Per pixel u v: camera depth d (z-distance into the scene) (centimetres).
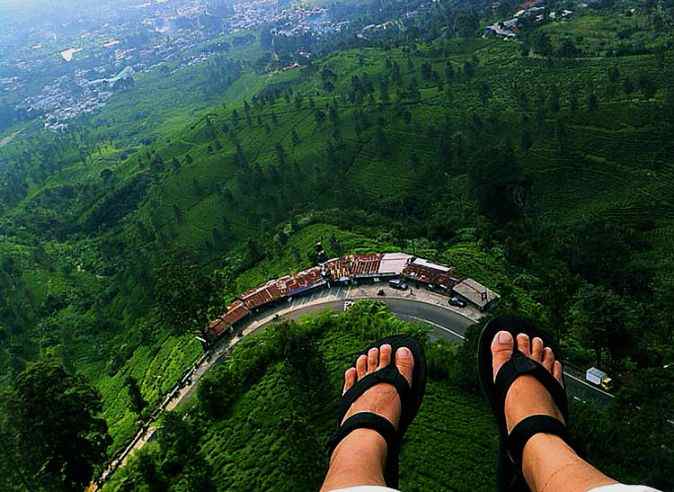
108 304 9600
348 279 5566
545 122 9319
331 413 3456
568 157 8594
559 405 846
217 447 3547
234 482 3169
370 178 10194
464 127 10338
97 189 15238
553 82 10900
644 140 8388
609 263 5544
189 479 3080
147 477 3388
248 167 11419
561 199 8119
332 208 8962
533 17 15738
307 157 11356
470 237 6481
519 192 7350
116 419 5509
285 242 7356
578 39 12975
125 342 7944
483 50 14012
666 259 5903
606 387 3731
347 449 667
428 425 3184
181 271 5156
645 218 7331
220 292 5441
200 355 5262
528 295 4897
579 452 669
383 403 824
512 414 779
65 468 3238
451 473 2880
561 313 3962
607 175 8181
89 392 3253
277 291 5562
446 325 4744
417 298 5172
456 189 8831
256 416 3653
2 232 13875
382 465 645
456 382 3478
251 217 10656
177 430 3559
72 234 13500
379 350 966
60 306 10162
